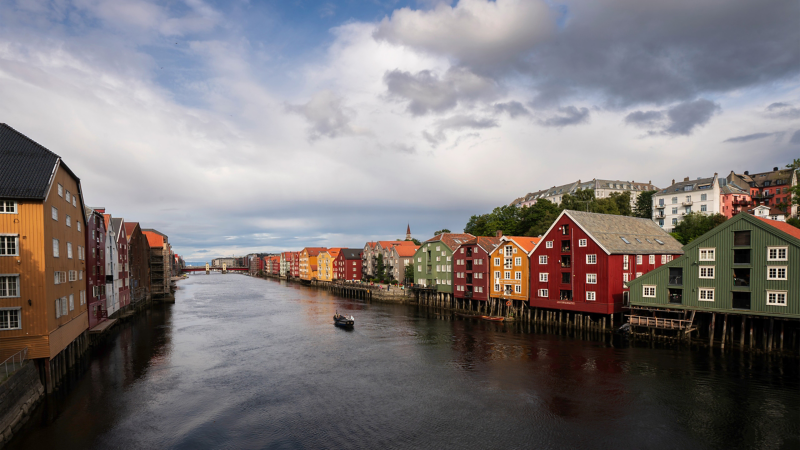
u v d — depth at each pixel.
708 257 40.69
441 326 57.53
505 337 48.69
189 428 24.62
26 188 26.78
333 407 27.72
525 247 60.62
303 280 175.25
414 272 91.31
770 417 24.97
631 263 51.25
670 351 39.44
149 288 93.56
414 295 90.00
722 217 73.06
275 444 22.70
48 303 27.89
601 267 49.22
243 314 72.50
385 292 95.75
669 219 94.94
